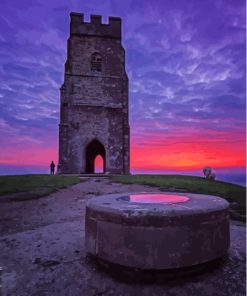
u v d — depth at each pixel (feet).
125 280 13.19
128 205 14.25
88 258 15.94
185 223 12.78
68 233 21.52
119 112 80.38
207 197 18.07
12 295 12.29
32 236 20.97
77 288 12.68
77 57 80.12
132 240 12.79
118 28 84.33
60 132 74.95
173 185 45.96
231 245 18.21
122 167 77.97
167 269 12.75
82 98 78.38
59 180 52.54
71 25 81.00
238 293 11.93
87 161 98.68
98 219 14.29
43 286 13.03
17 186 44.34
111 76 81.66
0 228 23.81
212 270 14.06
